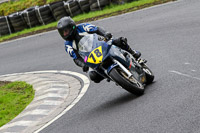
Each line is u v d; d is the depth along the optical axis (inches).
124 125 693.3
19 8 3447.3
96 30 869.8
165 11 1948.8
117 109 813.2
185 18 1656.0
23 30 2854.3
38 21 2832.2
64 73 1411.2
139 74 914.7
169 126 624.1
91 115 839.1
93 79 910.4
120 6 2529.5
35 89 1235.2
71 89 1168.8
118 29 1863.9
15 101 1128.2
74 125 802.2
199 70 941.8
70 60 1603.1
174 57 1154.0
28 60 1841.8
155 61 1179.3
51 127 842.8
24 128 891.4
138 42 1514.5
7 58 2036.2
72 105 985.5
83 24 862.5
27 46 2191.2
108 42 849.5
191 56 1104.2
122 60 857.5
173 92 812.0
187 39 1325.0
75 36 856.9
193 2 1967.3
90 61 834.2
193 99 724.7
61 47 1910.7
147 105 769.6
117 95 954.1
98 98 981.8
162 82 928.9
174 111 687.1
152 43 1432.1
